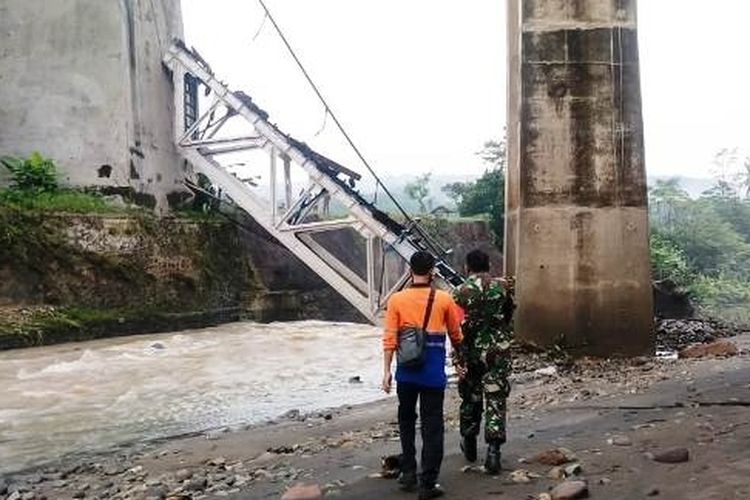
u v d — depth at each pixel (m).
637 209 15.53
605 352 15.29
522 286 15.62
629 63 15.59
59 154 27.11
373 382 14.50
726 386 10.56
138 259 24.50
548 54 15.45
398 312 6.37
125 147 27.06
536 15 15.47
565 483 6.07
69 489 7.75
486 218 40.03
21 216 22.12
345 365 16.69
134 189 27.45
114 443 9.98
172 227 25.94
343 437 9.31
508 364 6.96
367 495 6.59
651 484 6.17
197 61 29.17
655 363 14.59
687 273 38.59
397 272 32.66
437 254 23.55
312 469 7.80
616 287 15.36
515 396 11.59
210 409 12.07
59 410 11.98
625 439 7.66
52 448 9.75
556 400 10.74
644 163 15.66
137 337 22.22
